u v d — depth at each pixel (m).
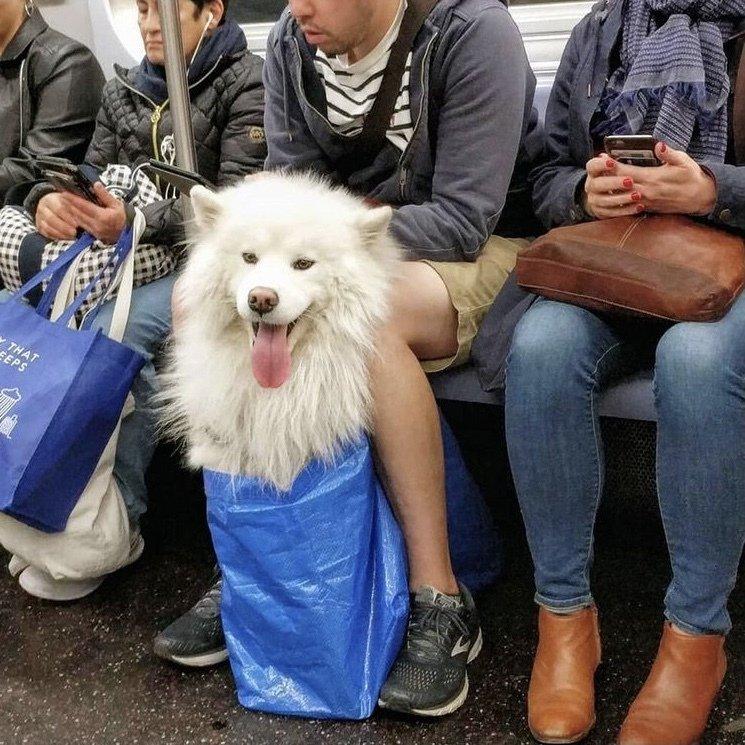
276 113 1.93
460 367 1.71
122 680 1.63
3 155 2.53
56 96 2.47
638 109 1.66
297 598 1.43
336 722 1.48
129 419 1.88
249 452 1.46
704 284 1.33
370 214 1.44
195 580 1.95
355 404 1.46
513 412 1.42
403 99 1.74
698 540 1.32
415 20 1.69
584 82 1.73
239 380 1.46
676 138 1.61
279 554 1.43
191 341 1.53
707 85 1.60
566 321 1.42
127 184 2.08
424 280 1.61
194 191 1.47
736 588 1.79
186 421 1.66
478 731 1.44
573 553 1.44
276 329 1.39
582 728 1.38
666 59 1.59
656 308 1.35
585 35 1.77
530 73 1.81
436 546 1.56
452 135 1.69
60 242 1.96
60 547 1.75
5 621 1.83
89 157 2.38
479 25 1.65
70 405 1.63
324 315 1.43
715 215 1.44
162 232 1.94
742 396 1.29
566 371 1.38
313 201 1.44
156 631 1.77
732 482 1.29
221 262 1.44
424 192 1.80
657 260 1.38
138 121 2.28
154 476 2.39
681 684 1.34
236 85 2.19
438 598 1.54
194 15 2.16
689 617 1.35
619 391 1.55
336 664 1.43
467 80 1.65
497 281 1.72
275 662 1.49
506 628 1.71
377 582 1.50
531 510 1.44
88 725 1.51
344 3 1.63
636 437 1.85
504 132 1.67
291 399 1.43
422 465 1.52
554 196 1.70
